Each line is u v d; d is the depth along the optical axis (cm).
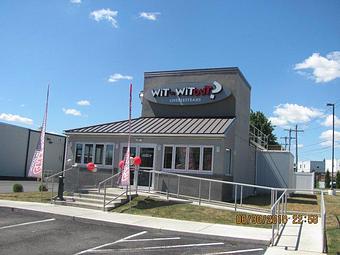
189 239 1238
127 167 1794
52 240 1134
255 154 3222
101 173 2408
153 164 2297
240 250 1104
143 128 2412
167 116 2670
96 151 2453
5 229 1245
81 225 1392
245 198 2630
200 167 2203
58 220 1456
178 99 2633
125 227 1392
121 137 2394
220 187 2142
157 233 1313
